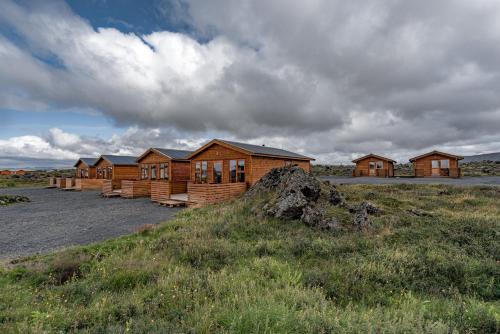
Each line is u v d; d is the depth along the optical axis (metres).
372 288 5.18
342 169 59.66
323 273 5.70
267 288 4.69
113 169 32.56
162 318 3.86
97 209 15.96
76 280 5.66
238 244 7.87
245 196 15.47
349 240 7.82
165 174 24.98
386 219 9.80
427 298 4.88
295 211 10.49
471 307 4.19
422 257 6.34
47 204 18.28
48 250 8.20
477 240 7.68
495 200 13.89
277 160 22.72
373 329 3.21
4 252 8.02
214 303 4.16
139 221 12.36
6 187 35.06
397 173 47.34
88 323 3.74
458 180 26.72
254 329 3.25
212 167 21.47
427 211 11.40
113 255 7.03
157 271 5.82
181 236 8.48
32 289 5.21
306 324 3.33
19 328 3.37
